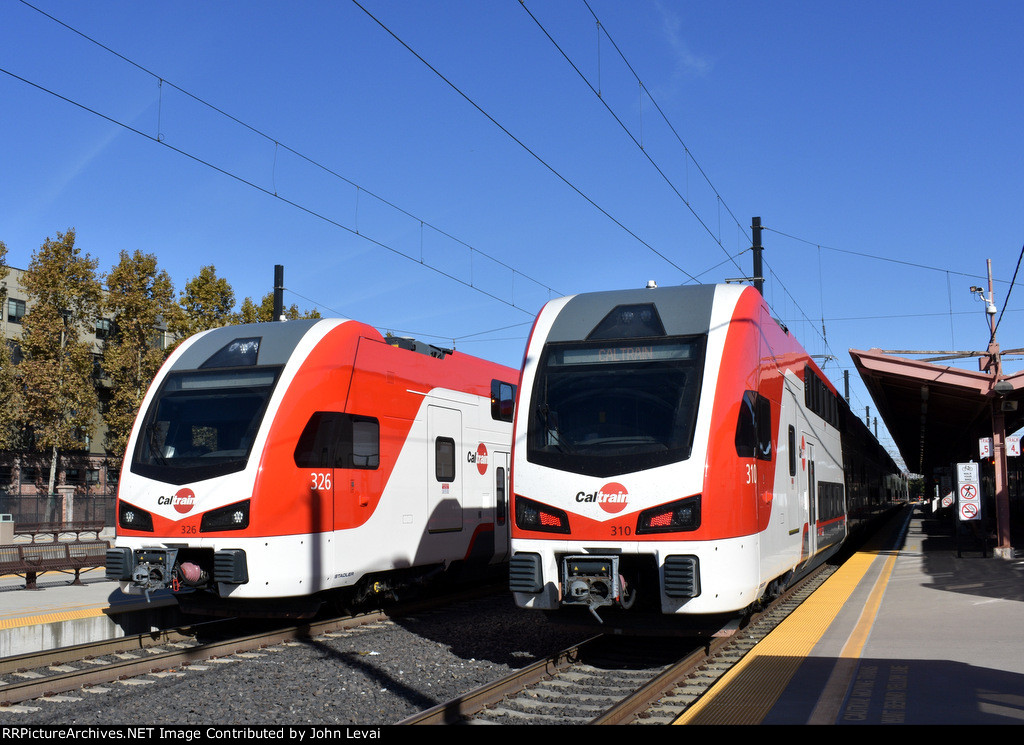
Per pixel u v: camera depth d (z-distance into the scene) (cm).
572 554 883
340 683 858
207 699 796
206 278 4416
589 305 1012
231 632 1209
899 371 1903
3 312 4544
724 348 928
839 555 2288
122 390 4234
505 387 1666
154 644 1084
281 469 1072
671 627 912
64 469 4619
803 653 881
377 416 1241
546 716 721
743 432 905
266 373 1130
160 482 1093
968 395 2016
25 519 3319
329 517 1127
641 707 718
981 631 1002
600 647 1007
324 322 1208
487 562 1549
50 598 1366
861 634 984
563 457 903
